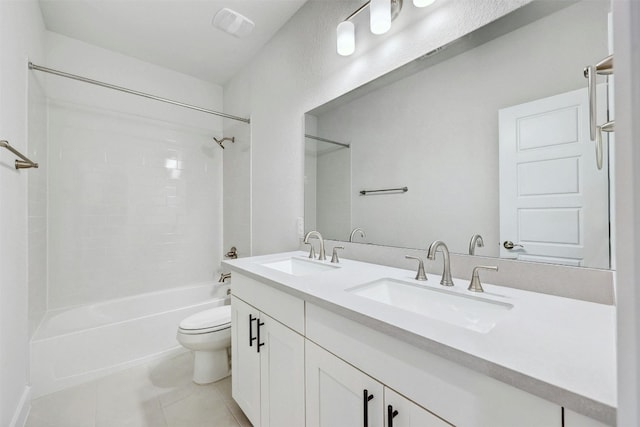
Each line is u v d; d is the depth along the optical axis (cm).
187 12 197
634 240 29
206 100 302
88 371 184
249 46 238
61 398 164
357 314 76
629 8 29
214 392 171
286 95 209
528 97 96
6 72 131
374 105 147
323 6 176
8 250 132
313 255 169
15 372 139
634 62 29
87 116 234
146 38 228
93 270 236
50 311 215
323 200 179
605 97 80
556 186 90
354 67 158
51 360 170
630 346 29
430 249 100
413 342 63
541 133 93
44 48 211
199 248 297
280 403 112
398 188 137
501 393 51
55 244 219
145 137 264
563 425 45
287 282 108
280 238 218
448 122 118
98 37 226
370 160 150
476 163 110
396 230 138
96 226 238
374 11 129
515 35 99
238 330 144
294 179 203
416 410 64
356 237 158
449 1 116
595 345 56
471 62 111
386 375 71
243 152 271
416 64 129
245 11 197
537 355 52
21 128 154
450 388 58
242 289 142
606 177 80
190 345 171
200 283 297
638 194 29
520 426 49
